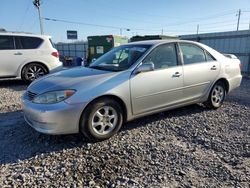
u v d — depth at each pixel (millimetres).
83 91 3787
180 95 4941
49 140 4094
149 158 3514
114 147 3844
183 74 4902
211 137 4215
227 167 3281
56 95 3738
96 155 3598
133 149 3770
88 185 2918
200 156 3572
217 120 5051
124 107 4242
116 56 4898
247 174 3117
